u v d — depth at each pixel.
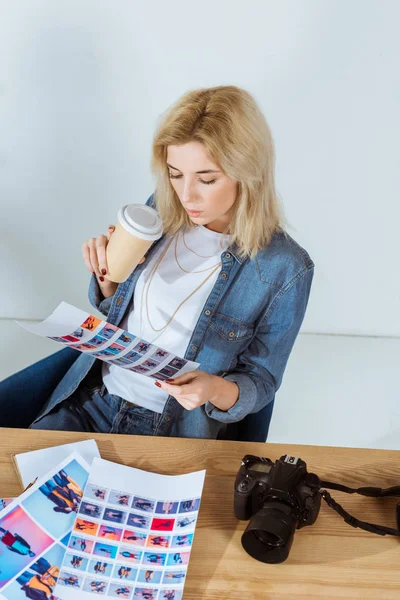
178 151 1.28
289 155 2.33
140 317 1.52
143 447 1.22
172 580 1.00
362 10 2.07
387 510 1.16
